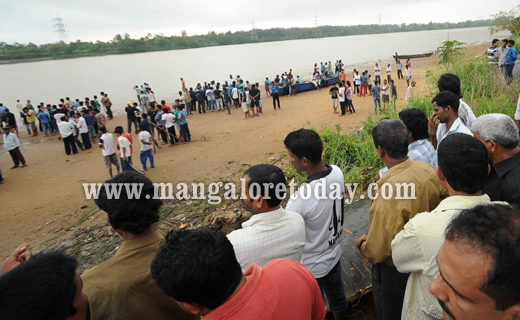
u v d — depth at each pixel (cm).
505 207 97
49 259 121
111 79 4806
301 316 135
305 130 240
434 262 151
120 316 150
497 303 85
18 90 4131
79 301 137
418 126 275
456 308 95
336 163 697
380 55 5484
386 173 221
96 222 696
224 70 5019
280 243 189
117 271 156
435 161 288
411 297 174
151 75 5000
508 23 1585
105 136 960
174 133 1327
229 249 126
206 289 116
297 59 6072
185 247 121
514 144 223
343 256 365
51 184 1032
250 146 1141
